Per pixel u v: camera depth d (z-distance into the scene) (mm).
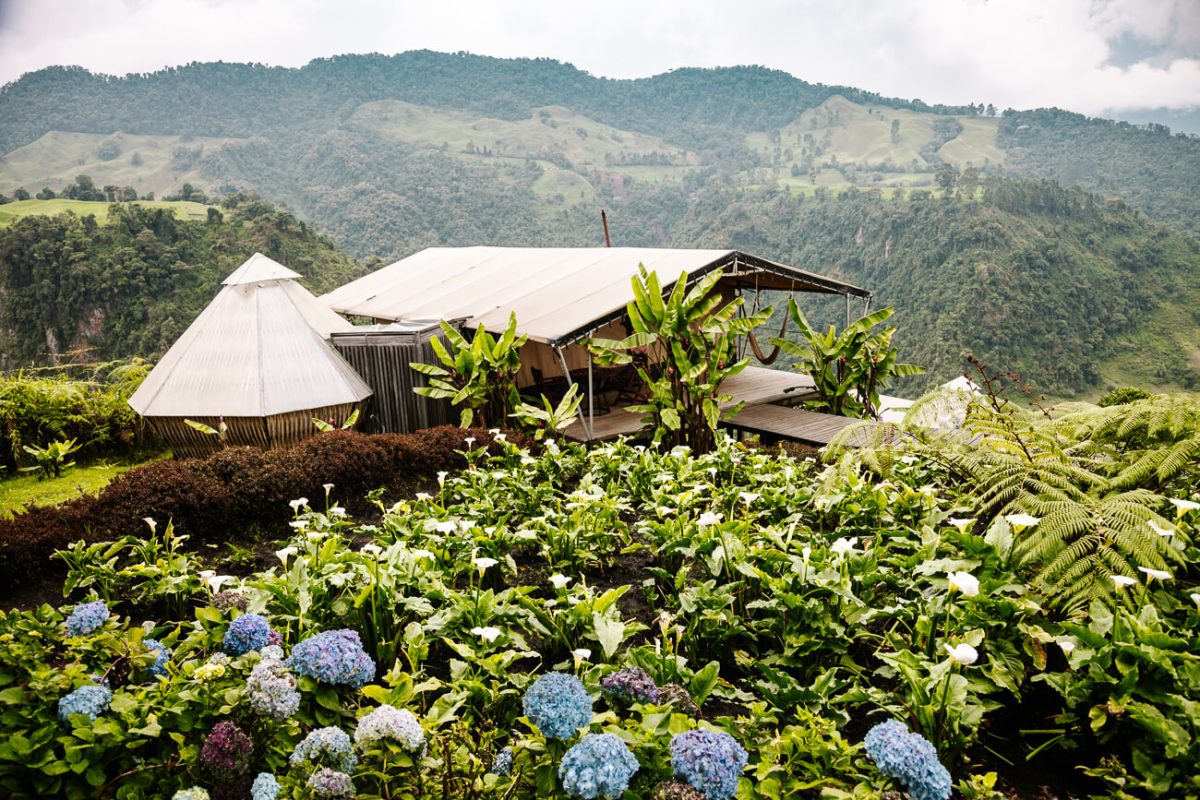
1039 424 6543
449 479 8680
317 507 7777
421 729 2842
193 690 3090
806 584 4387
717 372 11086
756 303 19625
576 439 13227
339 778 2705
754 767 3080
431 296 18859
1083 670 3553
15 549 5879
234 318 12820
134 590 5379
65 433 12766
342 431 9141
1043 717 3818
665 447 11672
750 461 8047
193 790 2625
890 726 2840
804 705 3623
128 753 2955
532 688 2967
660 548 5309
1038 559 4742
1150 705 3240
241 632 3404
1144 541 4324
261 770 2992
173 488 6984
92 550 5422
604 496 6320
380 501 7312
